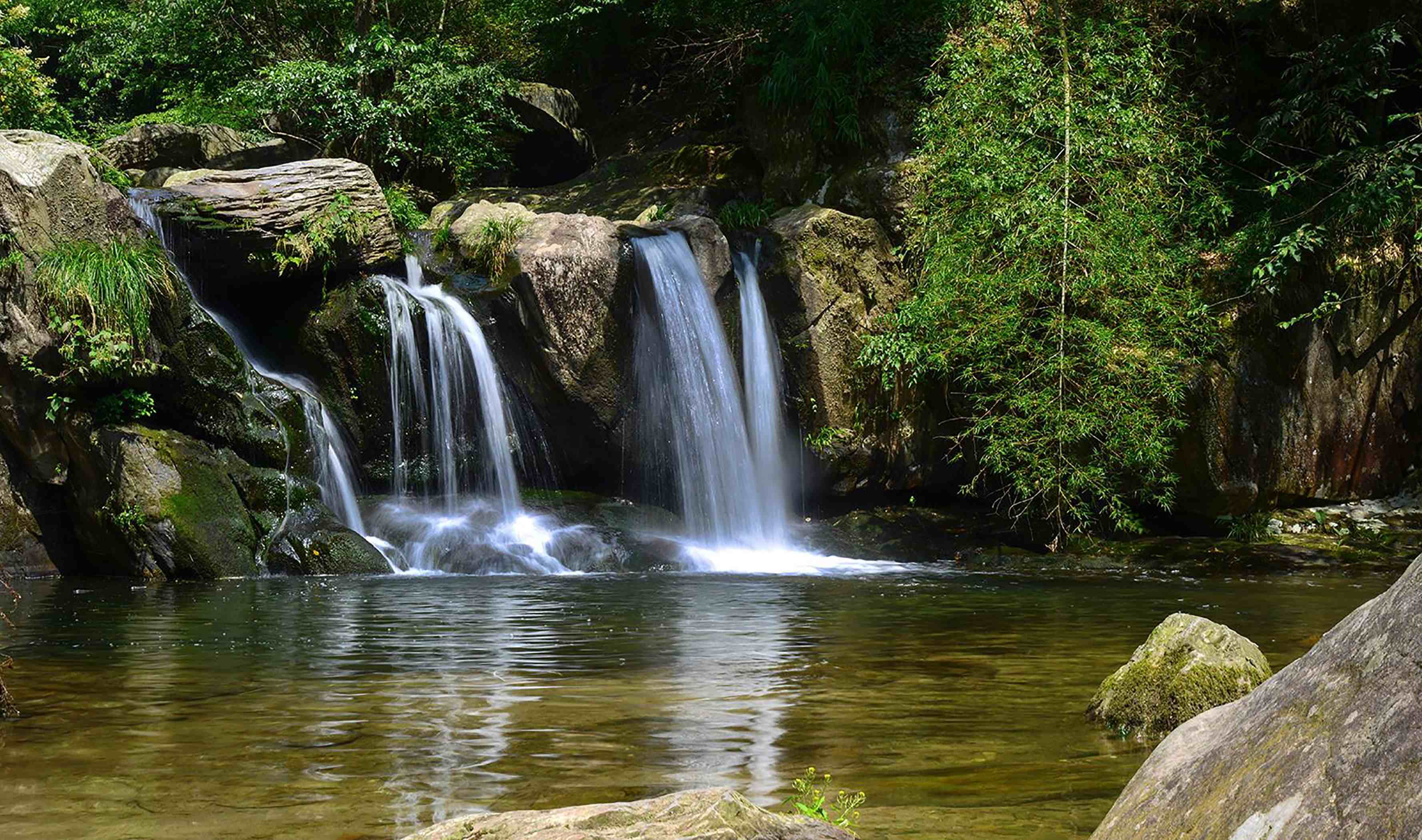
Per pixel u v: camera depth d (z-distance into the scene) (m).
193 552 12.67
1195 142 16.77
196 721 5.45
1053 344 15.47
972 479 17.05
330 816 3.94
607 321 15.91
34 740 5.07
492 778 4.44
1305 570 13.36
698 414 16.28
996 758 4.78
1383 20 16.41
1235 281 15.91
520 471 16.25
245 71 23.06
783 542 16.11
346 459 15.23
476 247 16.50
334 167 16.27
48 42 30.45
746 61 20.58
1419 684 2.04
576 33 25.92
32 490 13.33
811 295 16.50
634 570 13.85
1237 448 15.71
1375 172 15.54
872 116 18.03
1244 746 2.33
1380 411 16.91
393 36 21.73
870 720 5.48
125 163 19.94
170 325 13.65
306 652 7.53
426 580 12.62
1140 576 12.92
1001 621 9.09
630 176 20.70
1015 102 16.58
